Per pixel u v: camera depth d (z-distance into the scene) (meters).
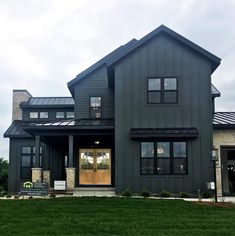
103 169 22.28
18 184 25.81
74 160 22.36
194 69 18.83
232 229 9.55
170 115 18.61
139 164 18.33
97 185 22.06
